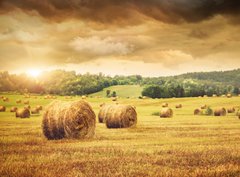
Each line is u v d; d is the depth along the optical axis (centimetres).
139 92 14638
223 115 5031
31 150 1641
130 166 1274
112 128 2905
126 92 14850
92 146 1753
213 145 1786
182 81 18625
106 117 2962
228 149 1652
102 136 2233
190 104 7738
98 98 10131
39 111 6044
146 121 3703
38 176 1123
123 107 2939
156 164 1316
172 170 1212
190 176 1130
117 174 1147
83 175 1136
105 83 16175
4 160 1391
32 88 15288
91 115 2203
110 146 1752
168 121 3694
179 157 1449
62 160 1388
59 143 1897
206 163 1339
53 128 2100
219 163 1341
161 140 2000
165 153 1545
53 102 2188
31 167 1256
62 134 2116
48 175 1131
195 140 1997
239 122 3503
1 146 1772
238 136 2208
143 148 1680
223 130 2614
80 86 15400
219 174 1157
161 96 11669
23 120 3884
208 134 2331
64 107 2136
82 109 2167
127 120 2927
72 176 1120
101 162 1348
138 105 8112
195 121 3675
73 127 2120
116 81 16762
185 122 3519
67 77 16138
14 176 1124
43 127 2117
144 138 2111
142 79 18775
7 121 3700
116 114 2917
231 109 5762
